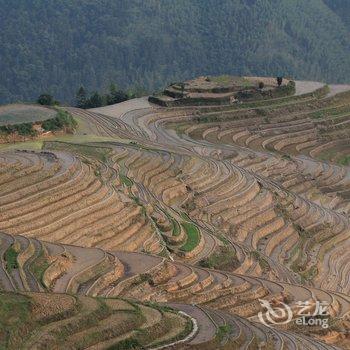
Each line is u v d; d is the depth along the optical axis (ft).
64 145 344.90
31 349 139.33
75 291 195.00
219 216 300.20
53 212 238.48
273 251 292.40
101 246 233.14
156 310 166.61
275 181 371.35
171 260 234.79
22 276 190.90
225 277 222.89
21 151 298.76
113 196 258.16
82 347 143.54
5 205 234.17
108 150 338.13
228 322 173.06
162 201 290.97
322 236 320.91
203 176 329.31
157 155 340.18
